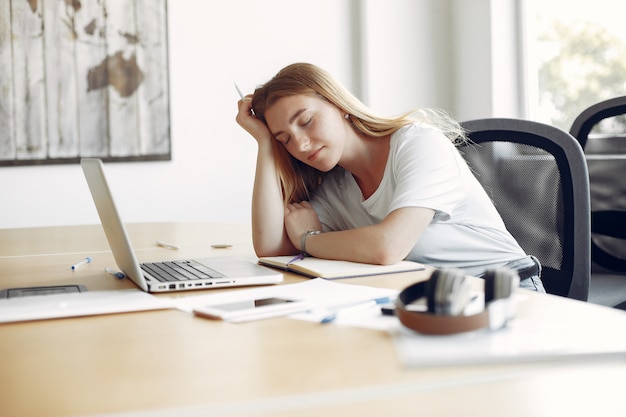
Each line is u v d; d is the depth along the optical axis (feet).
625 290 6.64
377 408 2.11
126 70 12.38
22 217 12.07
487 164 6.26
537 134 6.02
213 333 3.04
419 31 13.76
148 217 12.66
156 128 12.57
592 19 11.47
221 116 13.00
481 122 6.34
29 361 2.74
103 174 3.78
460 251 5.37
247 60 13.11
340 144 5.42
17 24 11.89
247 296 3.78
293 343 2.83
